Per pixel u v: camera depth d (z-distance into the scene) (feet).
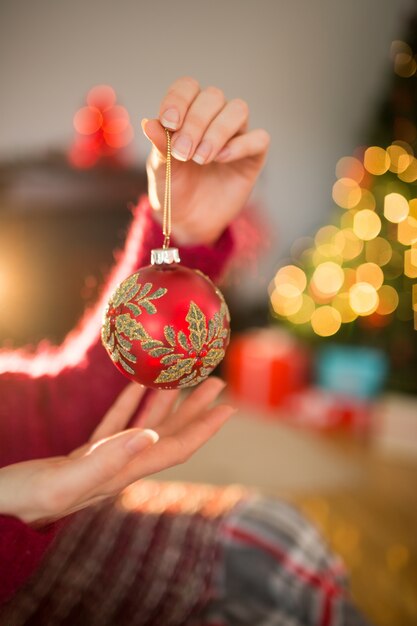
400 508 6.53
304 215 11.00
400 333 8.38
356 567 5.49
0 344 7.04
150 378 1.86
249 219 9.34
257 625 2.82
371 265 8.27
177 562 3.06
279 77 10.33
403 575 5.37
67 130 8.86
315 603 3.09
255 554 3.19
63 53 8.69
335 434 8.52
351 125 11.07
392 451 8.02
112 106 8.12
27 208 7.46
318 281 8.93
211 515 3.37
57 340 7.38
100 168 7.50
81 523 3.11
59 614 2.68
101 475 1.36
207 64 9.75
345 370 9.21
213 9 9.64
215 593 3.07
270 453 7.87
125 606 2.82
